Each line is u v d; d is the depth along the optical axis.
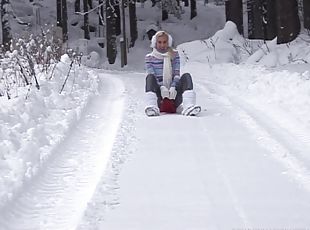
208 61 20.11
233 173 5.85
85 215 4.75
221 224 4.55
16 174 5.54
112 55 30.02
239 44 22.06
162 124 8.08
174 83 9.02
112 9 29.89
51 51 12.45
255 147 6.84
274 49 19.17
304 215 4.71
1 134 6.61
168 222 4.62
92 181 5.67
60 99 8.95
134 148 6.83
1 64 11.73
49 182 5.66
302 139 7.08
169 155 6.55
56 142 6.86
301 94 9.31
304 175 5.70
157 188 5.43
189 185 5.50
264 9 27.73
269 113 8.77
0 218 4.68
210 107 9.52
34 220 4.75
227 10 26.64
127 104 9.59
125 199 5.15
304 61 17.02
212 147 6.86
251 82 11.84
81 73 11.95
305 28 22.45
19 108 7.88
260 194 5.22
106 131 7.72
